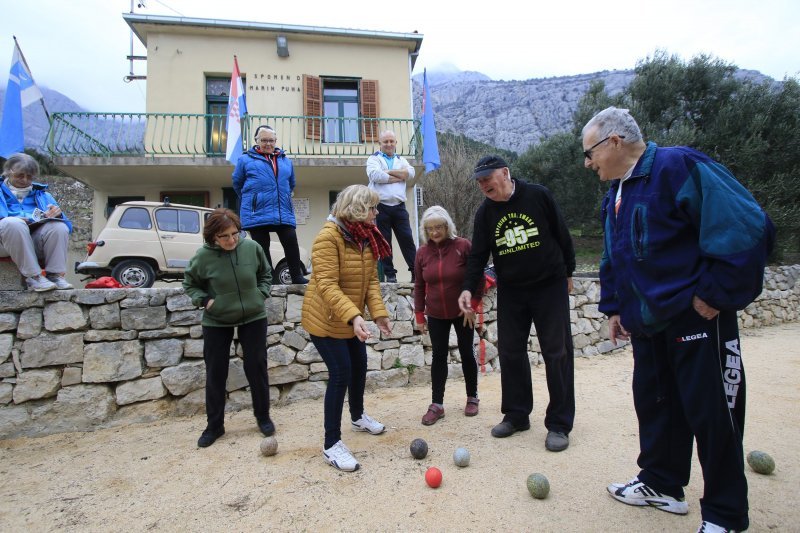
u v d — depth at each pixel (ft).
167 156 34.47
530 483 7.80
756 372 16.70
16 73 23.97
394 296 15.96
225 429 11.91
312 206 37.29
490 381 16.08
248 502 7.98
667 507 7.22
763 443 9.98
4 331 11.69
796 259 47.09
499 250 10.30
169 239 24.98
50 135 32.63
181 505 7.97
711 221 5.74
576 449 9.84
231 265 10.83
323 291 9.11
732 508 6.11
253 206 15.24
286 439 11.01
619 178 7.34
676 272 6.33
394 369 15.61
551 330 10.05
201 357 13.32
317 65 38.01
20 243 11.57
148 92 35.06
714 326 6.19
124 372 12.56
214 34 36.32
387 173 17.47
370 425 11.12
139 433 11.80
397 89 39.29
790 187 37.45
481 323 17.03
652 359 7.39
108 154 34.14
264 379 11.46
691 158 6.21
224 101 36.86
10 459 10.37
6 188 12.37
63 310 12.18
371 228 10.05
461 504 7.66
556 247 10.06
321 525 7.18
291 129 37.06
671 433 7.24
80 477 9.29
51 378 11.95
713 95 43.45
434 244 11.91
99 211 35.96
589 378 16.22
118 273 23.76
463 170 64.39
